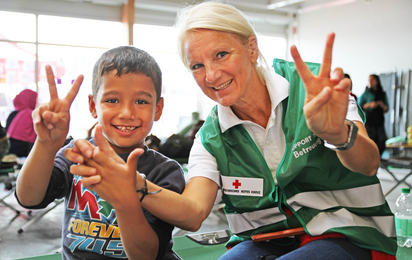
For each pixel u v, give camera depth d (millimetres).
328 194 1205
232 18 1124
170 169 1123
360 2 9609
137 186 863
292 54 843
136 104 1029
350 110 1135
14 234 3357
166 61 10547
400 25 8648
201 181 1188
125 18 9578
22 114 4855
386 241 1140
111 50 1079
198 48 1093
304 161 1151
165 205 926
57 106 838
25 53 9102
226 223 3670
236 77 1122
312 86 847
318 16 10969
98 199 1052
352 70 9953
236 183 1240
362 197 1170
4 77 8945
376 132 6527
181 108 10602
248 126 1255
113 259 1010
